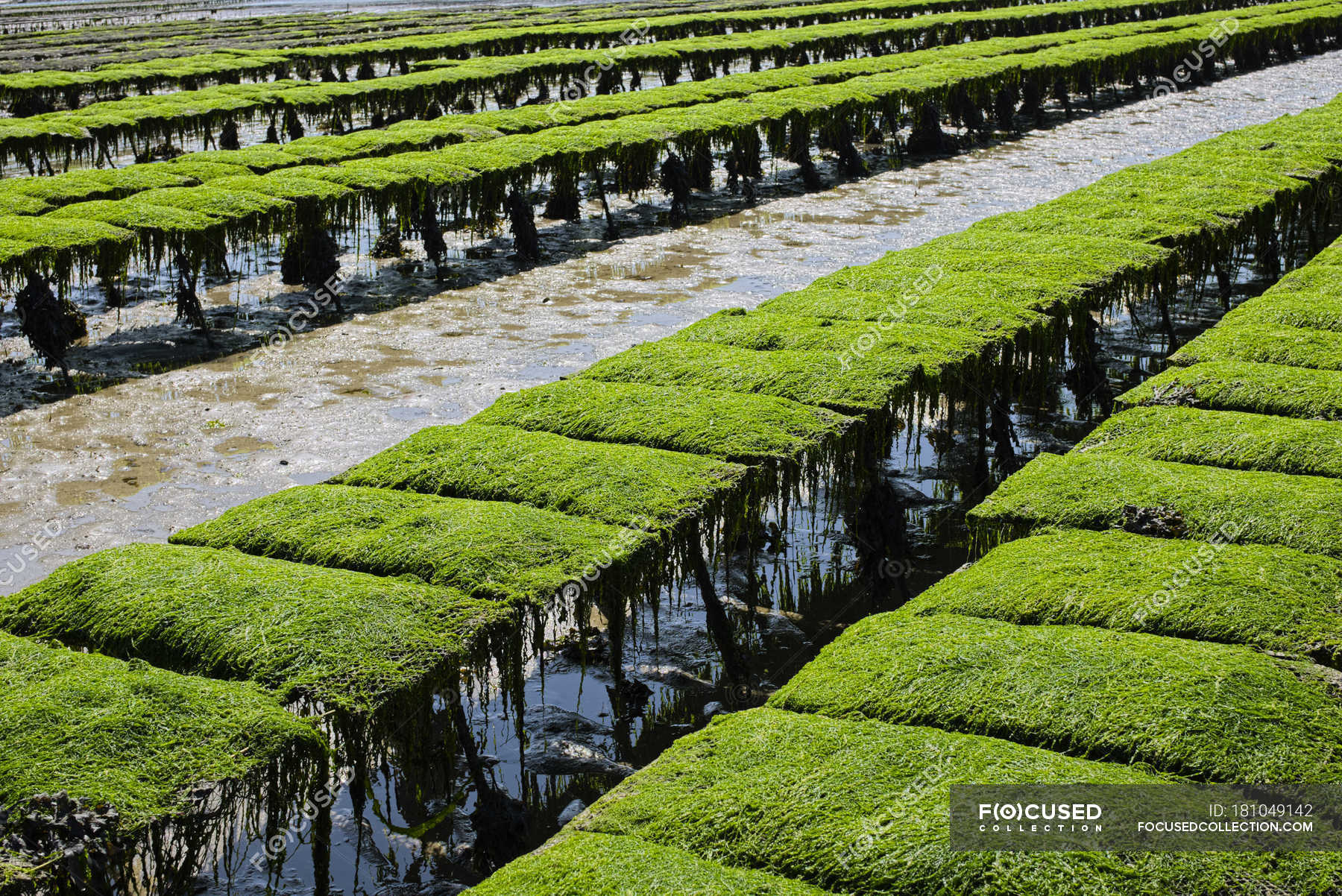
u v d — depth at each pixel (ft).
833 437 34.24
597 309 63.31
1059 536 28.63
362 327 61.05
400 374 54.24
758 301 63.87
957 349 39.75
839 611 35.96
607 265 71.92
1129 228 54.29
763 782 19.93
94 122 91.71
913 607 26.18
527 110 92.48
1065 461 32.58
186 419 49.24
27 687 23.06
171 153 99.30
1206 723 20.51
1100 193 61.77
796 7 191.31
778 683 32.45
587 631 34.32
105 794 20.20
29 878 18.49
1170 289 53.06
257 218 61.87
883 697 22.27
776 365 38.75
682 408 35.78
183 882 20.48
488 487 31.55
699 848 18.75
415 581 27.09
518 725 26.71
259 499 31.48
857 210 83.66
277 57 130.62
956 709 21.63
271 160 74.59
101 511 41.24
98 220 58.18
